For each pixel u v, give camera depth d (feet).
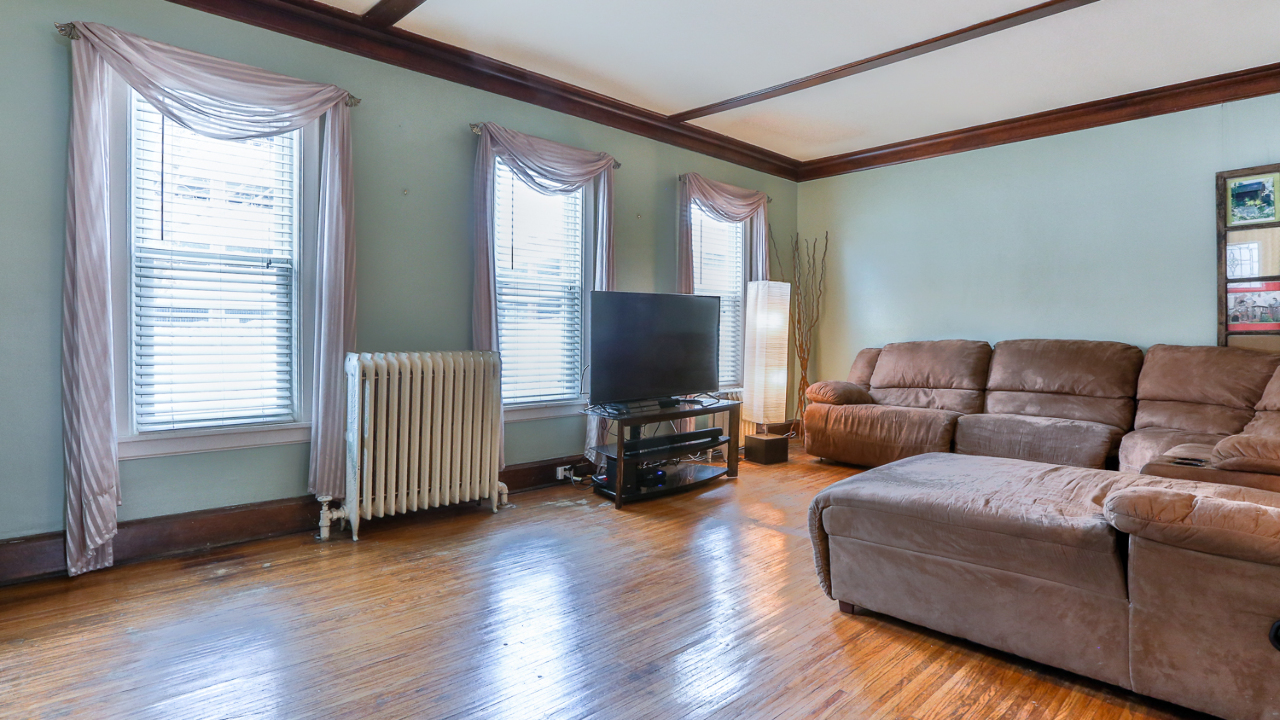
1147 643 5.68
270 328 10.39
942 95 14.20
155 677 6.17
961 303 17.17
